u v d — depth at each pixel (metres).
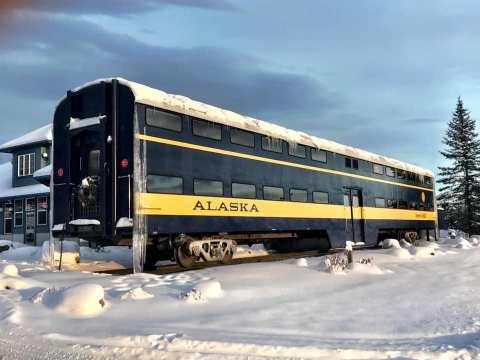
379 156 23.70
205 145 13.32
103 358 4.76
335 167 19.50
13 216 29.20
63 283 9.12
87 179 12.09
